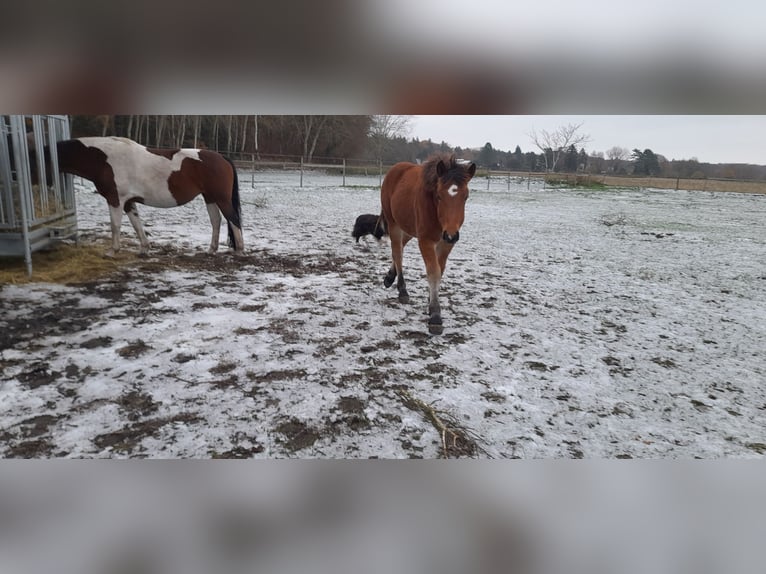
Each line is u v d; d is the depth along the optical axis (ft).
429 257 12.68
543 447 7.70
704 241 31.19
